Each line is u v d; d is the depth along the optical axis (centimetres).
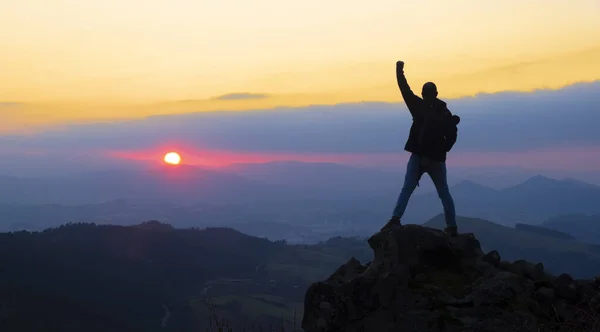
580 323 715
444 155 884
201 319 7200
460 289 786
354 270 885
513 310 731
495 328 708
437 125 872
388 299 767
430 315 739
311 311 810
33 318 6191
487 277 786
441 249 830
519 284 757
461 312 740
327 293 802
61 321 6341
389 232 840
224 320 812
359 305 782
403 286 769
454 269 827
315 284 813
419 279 802
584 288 796
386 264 816
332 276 878
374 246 854
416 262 813
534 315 737
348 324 780
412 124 903
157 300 8500
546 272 840
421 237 829
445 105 891
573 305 770
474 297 752
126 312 7556
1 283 7344
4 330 5725
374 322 766
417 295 761
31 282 7794
